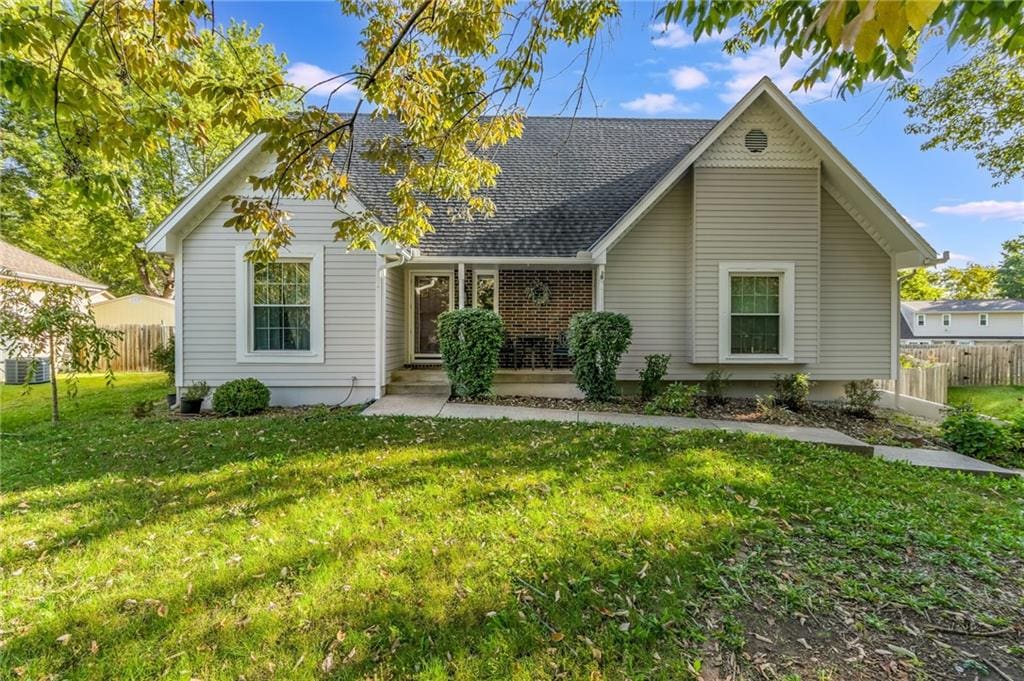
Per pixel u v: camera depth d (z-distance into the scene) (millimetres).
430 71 4562
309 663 2268
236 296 8664
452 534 3451
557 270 10984
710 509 3846
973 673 2188
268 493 4227
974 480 5051
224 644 2402
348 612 2611
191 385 8648
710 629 2457
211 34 3914
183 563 3139
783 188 8727
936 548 3314
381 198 9797
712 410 8227
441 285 11188
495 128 5383
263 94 4059
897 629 2477
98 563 3145
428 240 9336
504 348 10914
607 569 2984
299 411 8148
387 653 2324
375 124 11438
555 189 10609
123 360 16047
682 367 9180
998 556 3227
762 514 3797
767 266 8758
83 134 3795
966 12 2172
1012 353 14766
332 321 8828
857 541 3357
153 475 4742
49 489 4406
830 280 9219
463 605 2656
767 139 8703
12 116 15102
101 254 20484
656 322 9203
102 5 3361
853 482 4633
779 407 8430
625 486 4328
